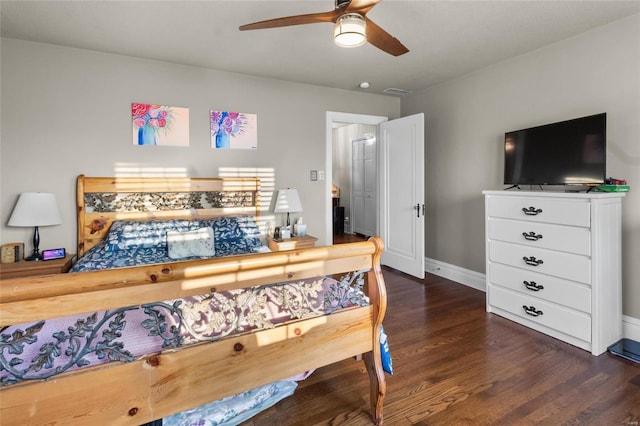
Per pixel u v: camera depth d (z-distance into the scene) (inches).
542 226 96.7
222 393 49.7
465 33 103.0
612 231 88.4
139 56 120.8
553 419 62.7
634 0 84.3
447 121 152.7
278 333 53.8
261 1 84.4
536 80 116.0
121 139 120.6
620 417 63.0
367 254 61.4
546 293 96.3
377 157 178.5
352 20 66.0
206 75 133.6
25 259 104.0
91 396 41.7
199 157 133.3
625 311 94.4
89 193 115.8
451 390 71.7
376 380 61.6
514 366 80.8
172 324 50.3
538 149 107.0
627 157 93.7
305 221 158.1
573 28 100.0
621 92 94.4
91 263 95.6
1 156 106.1
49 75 110.4
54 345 41.8
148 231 114.4
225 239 123.0
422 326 104.3
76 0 83.2
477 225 140.9
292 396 70.7
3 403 38.3
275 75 142.4
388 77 145.6
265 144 146.6
